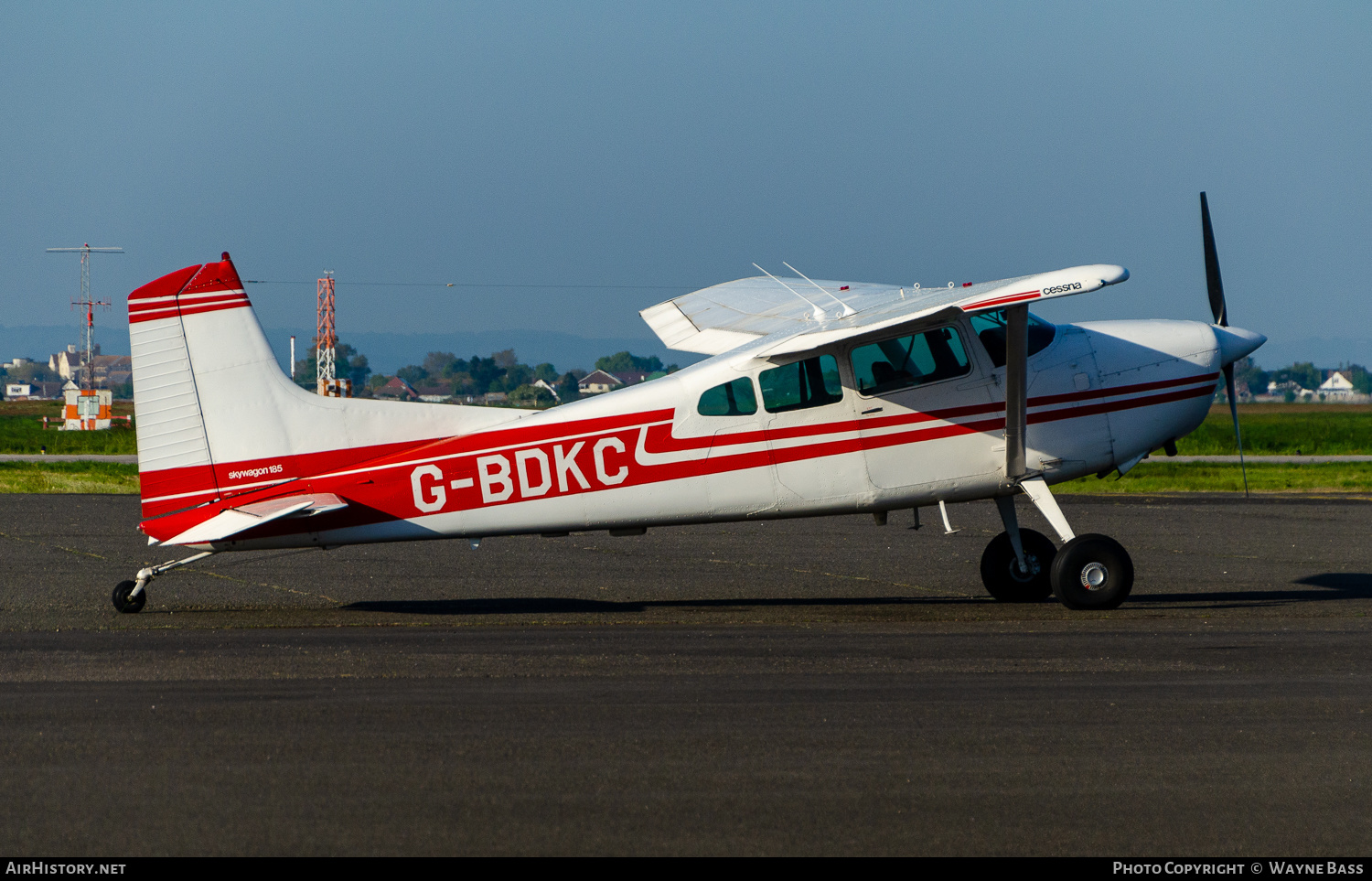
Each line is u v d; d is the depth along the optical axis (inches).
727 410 1143.0
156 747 643.5
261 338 1104.8
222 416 1096.2
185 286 1089.4
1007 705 741.3
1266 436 6692.9
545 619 1087.0
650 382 1151.0
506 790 578.2
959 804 561.0
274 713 719.1
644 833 522.9
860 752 641.6
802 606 1186.0
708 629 1032.2
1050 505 1176.8
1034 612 1137.4
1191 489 3014.3
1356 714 721.0
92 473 3223.4
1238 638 975.0
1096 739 666.2
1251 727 689.6
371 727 686.5
